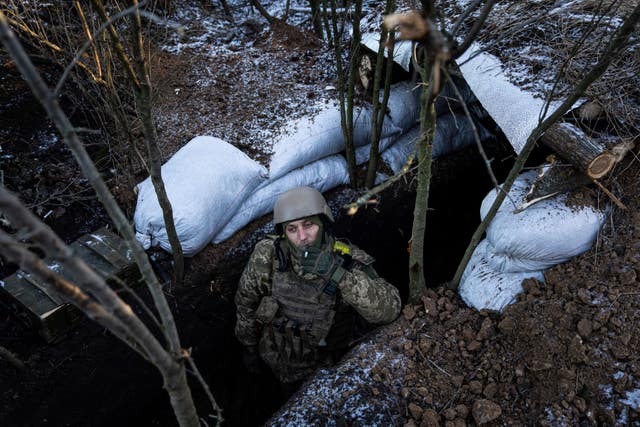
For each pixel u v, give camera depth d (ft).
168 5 13.15
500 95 8.32
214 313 8.95
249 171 9.33
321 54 12.41
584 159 7.08
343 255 7.61
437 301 7.95
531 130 7.70
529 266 7.68
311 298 7.55
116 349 7.92
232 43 13.12
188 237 8.54
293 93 11.19
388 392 7.02
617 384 6.27
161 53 12.14
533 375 6.67
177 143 10.14
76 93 10.67
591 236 7.54
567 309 6.93
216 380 8.76
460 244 11.16
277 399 8.93
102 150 10.01
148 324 8.29
